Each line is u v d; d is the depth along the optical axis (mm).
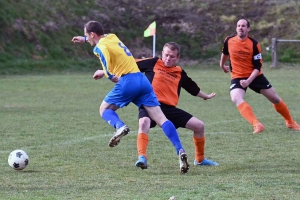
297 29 63844
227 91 36656
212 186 10844
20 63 53500
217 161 14047
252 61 18531
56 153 15078
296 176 11844
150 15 68250
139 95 12602
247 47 18422
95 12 66250
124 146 16469
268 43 62938
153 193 10219
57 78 47062
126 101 12523
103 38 12594
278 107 19703
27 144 16703
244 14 67562
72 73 53562
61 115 24375
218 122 22156
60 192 10328
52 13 62594
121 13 67750
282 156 14570
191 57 62312
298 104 28906
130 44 64000
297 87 38500
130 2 70062
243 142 17094
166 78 13266
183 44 64250
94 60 59469
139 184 11094
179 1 70438
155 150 15719
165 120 12492
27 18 59469
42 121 22281
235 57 18656
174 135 12352
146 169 12875
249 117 17859
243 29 18375
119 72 12453
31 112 25406
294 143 16812
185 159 11898
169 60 13273
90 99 31953
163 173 12406
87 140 17547
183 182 11281
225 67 19453
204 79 45875
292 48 61375
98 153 15180
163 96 13164
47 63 55125
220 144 16766
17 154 12523
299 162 13688
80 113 25219
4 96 32906
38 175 12023
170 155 14914
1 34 55969
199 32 65688
